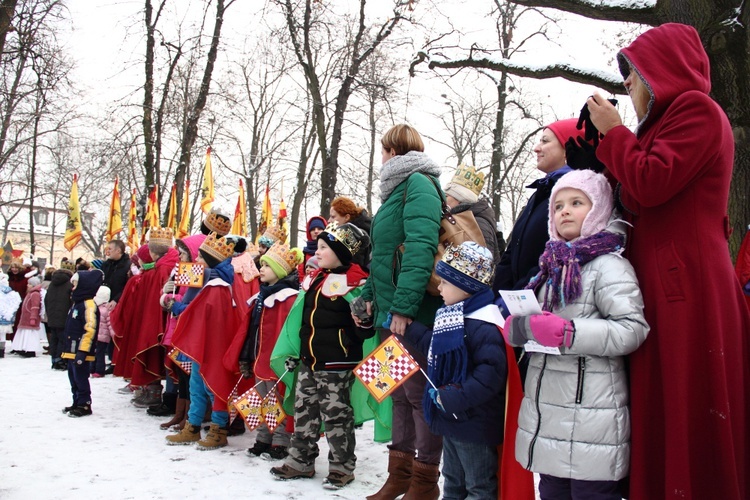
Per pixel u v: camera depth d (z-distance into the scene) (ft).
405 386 11.86
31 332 39.29
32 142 76.07
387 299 12.17
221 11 49.96
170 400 21.45
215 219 19.31
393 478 12.57
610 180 8.73
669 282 7.11
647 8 19.77
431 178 12.37
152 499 12.76
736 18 17.97
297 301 14.97
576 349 7.25
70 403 23.11
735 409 6.86
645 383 7.24
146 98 50.39
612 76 22.41
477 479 9.51
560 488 8.02
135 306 22.63
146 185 50.11
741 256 18.12
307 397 14.42
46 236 174.81
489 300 9.62
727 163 7.22
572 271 7.72
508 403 9.07
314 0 46.11
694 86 7.50
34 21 38.06
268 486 13.73
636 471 7.16
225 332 17.40
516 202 81.05
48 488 13.34
